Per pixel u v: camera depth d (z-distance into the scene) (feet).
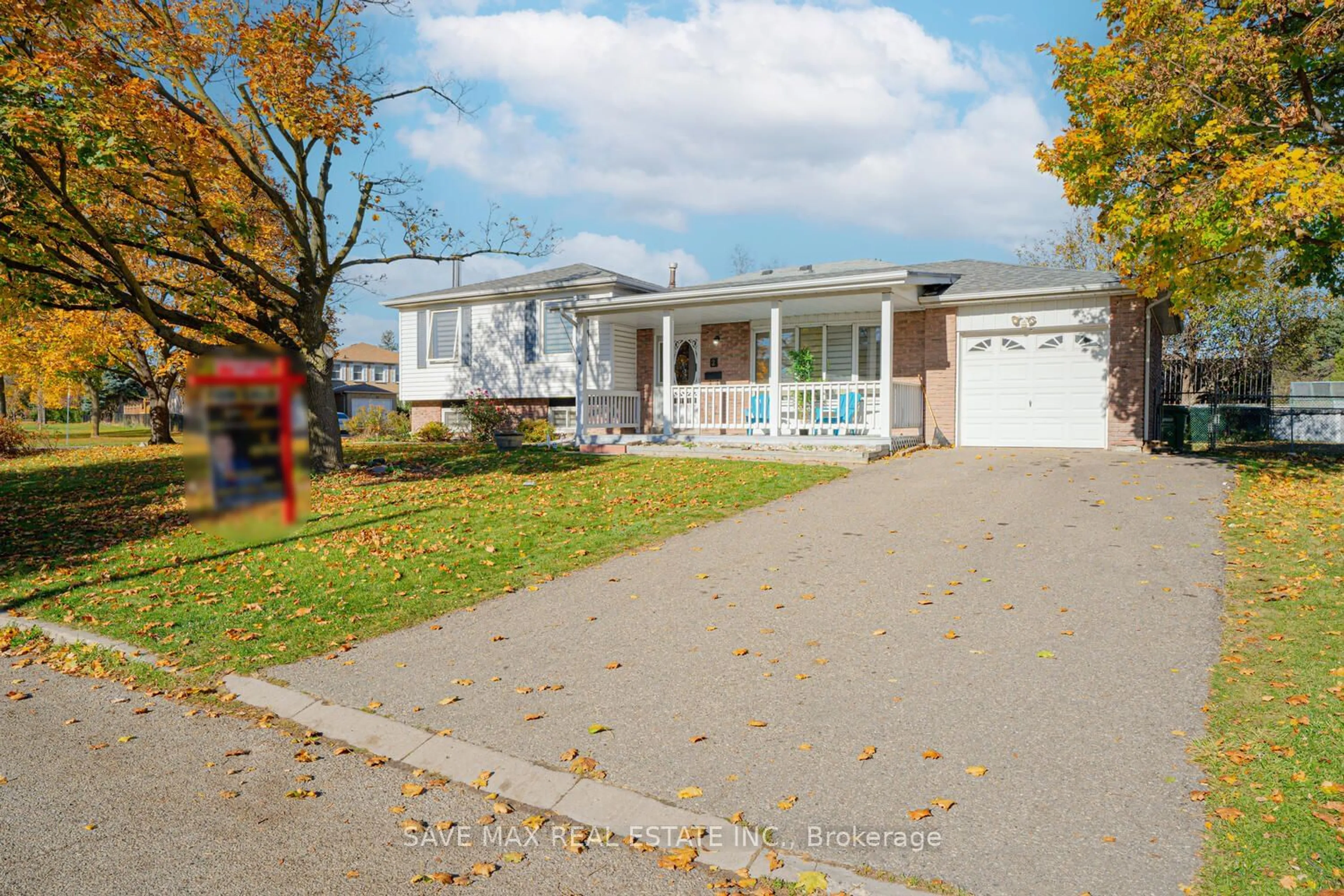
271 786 14.43
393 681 18.90
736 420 65.16
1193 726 14.56
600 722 16.15
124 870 11.73
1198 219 35.55
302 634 22.54
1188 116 38.40
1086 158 41.52
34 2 35.35
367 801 13.84
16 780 14.73
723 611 22.54
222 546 33.55
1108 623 19.98
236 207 47.55
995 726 15.07
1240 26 37.14
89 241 44.21
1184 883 10.39
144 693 19.04
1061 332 52.95
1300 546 25.61
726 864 11.53
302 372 50.31
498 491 43.34
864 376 61.26
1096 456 48.37
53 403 126.41
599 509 37.35
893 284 50.21
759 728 15.53
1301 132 37.91
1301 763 12.91
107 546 34.63
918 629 20.36
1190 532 28.35
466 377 82.02
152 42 43.09
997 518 31.83
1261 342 104.53
